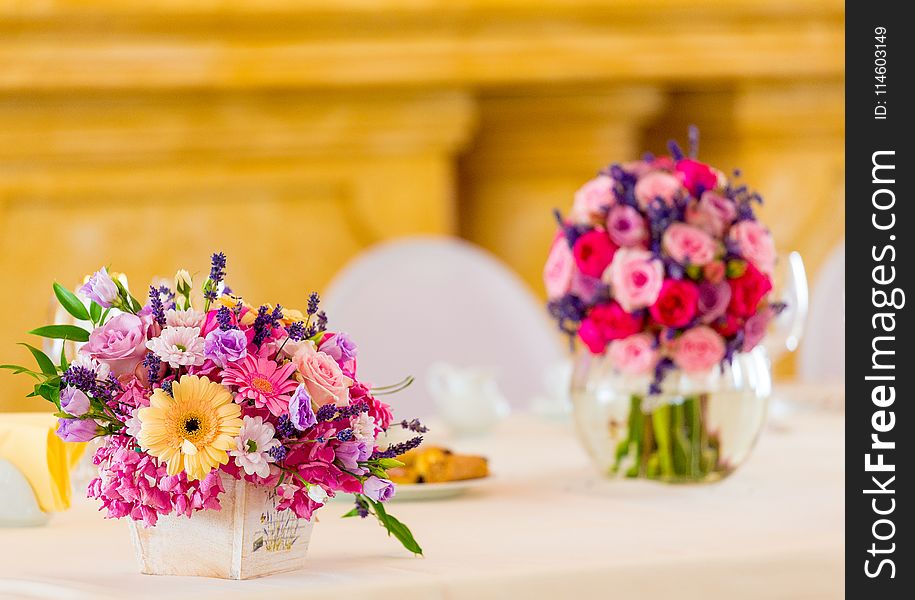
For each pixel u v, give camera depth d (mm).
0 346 6781
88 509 2596
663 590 2266
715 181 2670
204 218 6996
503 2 6949
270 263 7074
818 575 2311
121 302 2248
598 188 2678
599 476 2777
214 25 6719
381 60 6879
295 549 2262
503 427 3439
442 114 7090
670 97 7527
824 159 7496
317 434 2223
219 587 2203
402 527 2273
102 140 6805
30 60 6531
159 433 2199
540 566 2252
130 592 2191
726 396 2656
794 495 2629
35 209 6812
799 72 7262
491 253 7445
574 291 2695
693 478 2660
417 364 4680
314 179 7066
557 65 7023
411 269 4766
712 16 7168
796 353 7277
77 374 2203
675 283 2615
